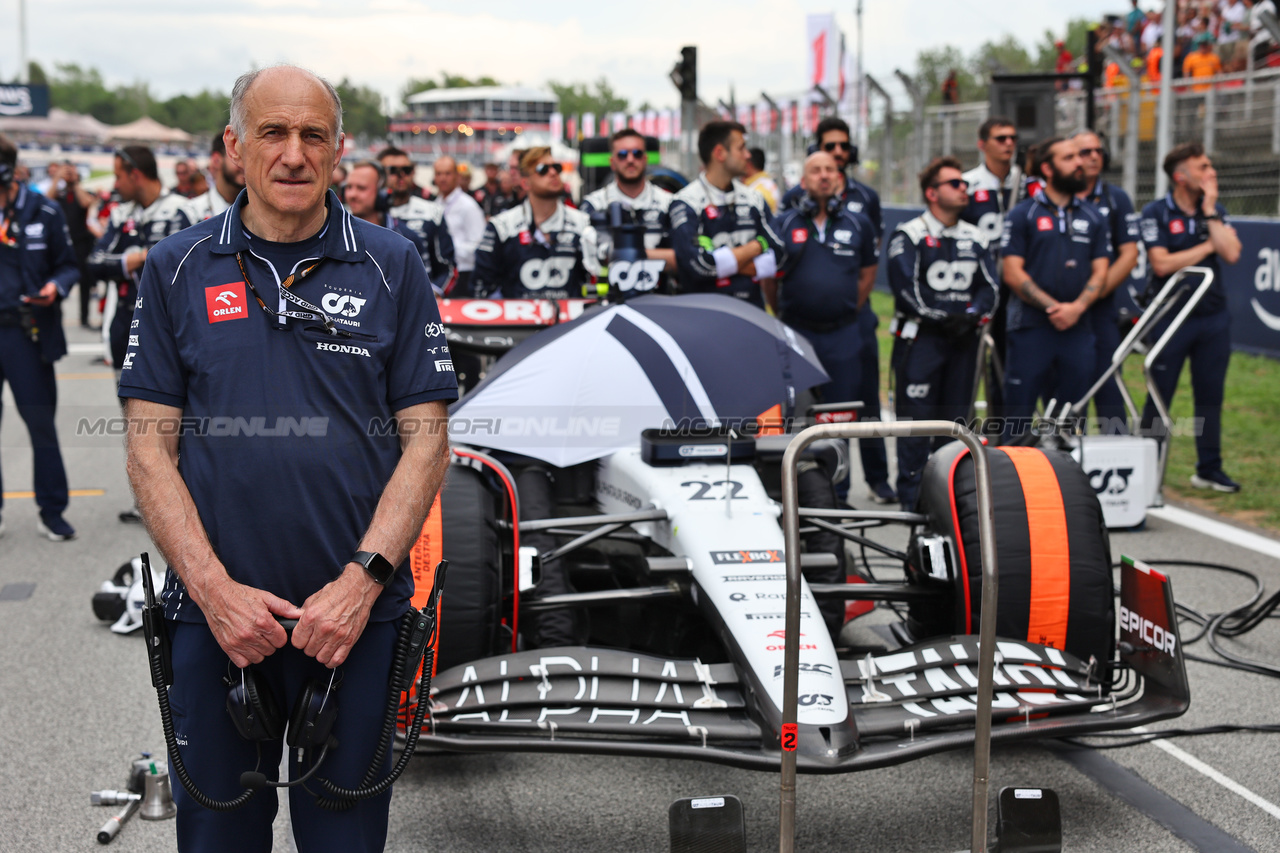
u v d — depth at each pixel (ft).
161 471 7.07
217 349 7.09
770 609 10.71
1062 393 21.93
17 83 197.36
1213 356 23.30
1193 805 11.13
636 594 12.06
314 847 7.39
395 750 10.61
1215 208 23.12
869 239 22.94
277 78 7.04
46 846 10.61
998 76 35.37
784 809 8.07
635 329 14.10
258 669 7.22
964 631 11.85
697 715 10.16
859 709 10.17
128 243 21.75
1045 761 12.16
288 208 7.04
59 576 19.08
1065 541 11.66
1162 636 10.47
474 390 14.06
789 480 7.97
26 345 20.66
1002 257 21.67
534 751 9.57
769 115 58.03
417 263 7.59
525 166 22.56
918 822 10.92
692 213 21.01
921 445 21.57
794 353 14.76
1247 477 24.31
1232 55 52.70
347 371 7.21
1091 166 21.83
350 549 7.30
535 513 13.60
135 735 13.03
